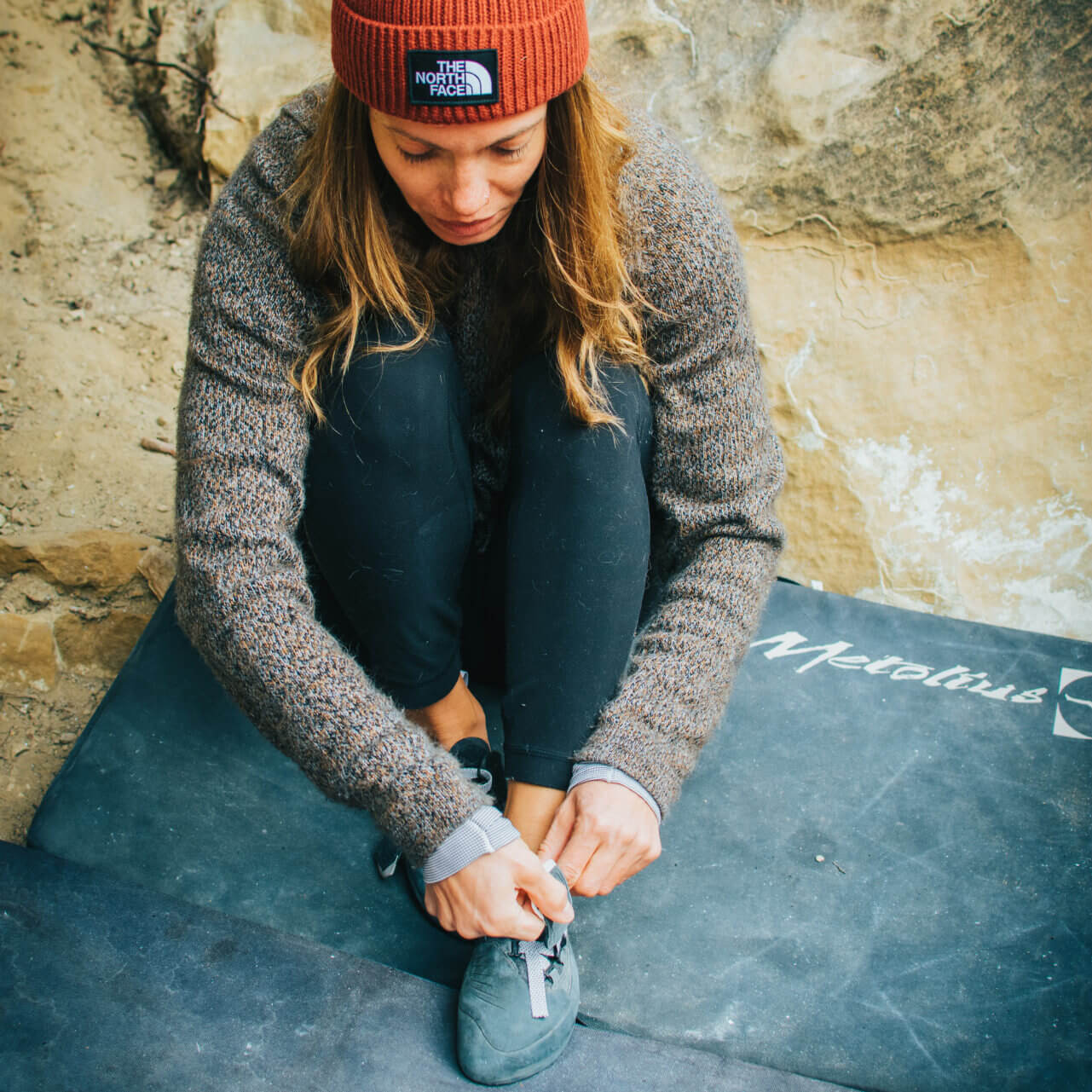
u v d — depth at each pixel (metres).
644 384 1.24
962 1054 1.25
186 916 1.31
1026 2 1.98
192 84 2.30
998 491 2.02
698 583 1.23
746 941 1.35
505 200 1.09
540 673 1.18
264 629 1.10
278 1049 1.20
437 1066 1.19
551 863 1.14
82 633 1.81
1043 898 1.40
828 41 2.07
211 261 1.15
